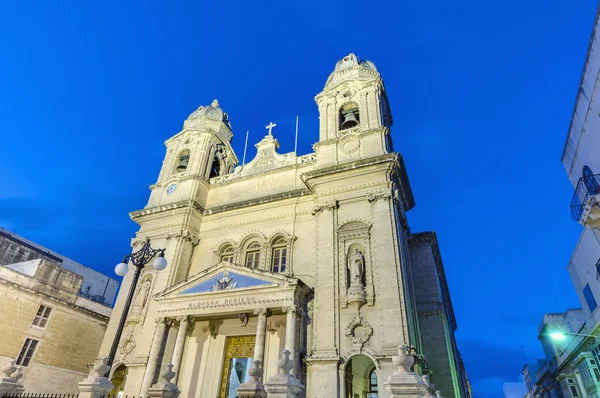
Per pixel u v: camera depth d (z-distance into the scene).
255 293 17.25
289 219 22.19
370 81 24.62
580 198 16.52
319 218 20.30
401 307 16.11
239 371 19.45
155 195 27.36
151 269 23.03
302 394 15.77
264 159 26.80
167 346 18.95
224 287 17.98
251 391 9.13
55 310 25.89
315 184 21.44
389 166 19.91
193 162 27.73
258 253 22.19
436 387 19.64
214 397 17.41
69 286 27.23
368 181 20.27
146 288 22.42
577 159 19.52
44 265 25.91
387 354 15.17
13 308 23.42
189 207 24.30
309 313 17.80
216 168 30.16
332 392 15.16
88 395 10.48
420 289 22.91
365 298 16.97
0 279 22.89
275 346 17.55
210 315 18.23
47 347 24.86
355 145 22.19
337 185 20.91
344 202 20.20
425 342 21.09
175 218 24.58
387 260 17.48
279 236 21.97
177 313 18.34
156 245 23.92
